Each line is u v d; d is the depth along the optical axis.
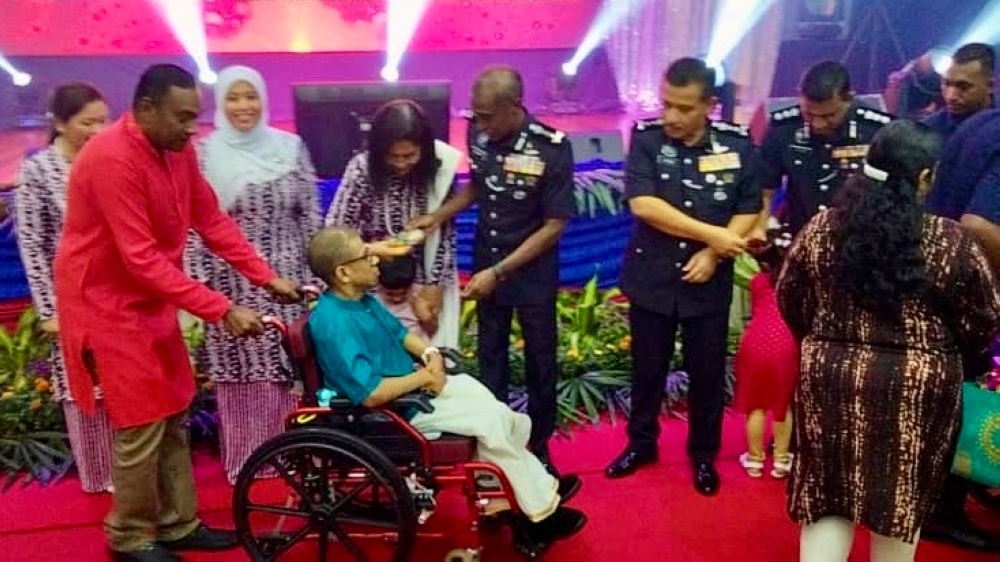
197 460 3.93
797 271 2.52
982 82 3.55
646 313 3.55
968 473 3.02
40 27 8.07
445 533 3.11
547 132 3.32
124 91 8.45
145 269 2.75
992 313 2.30
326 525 2.91
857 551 3.24
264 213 3.42
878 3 8.83
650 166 3.36
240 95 3.32
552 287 3.49
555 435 4.17
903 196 2.29
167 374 3.00
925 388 2.36
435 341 3.60
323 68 8.84
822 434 2.51
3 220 4.80
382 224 3.44
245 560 3.17
